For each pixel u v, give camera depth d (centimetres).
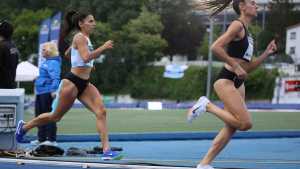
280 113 8012
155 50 17012
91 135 3750
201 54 18500
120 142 3762
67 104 2427
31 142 3297
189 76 16612
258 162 2611
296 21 19788
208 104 1983
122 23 17338
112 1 17538
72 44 2414
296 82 11244
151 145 3553
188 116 2017
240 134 4097
